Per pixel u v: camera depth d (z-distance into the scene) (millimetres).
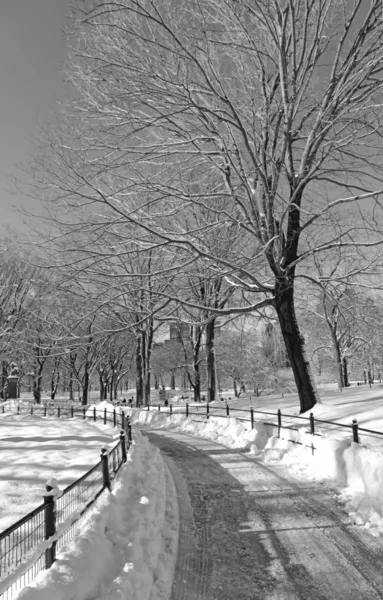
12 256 29188
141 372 38906
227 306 30297
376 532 6449
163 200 16609
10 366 44312
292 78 14805
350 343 41031
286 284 16656
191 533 6758
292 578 5246
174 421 23875
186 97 14758
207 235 17078
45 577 4020
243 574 5383
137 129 15328
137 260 20062
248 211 17938
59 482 8492
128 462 9828
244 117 16266
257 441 14336
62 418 27938
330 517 7230
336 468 9203
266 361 42969
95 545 4984
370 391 19094
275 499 8352
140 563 5141
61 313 18156
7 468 9805
